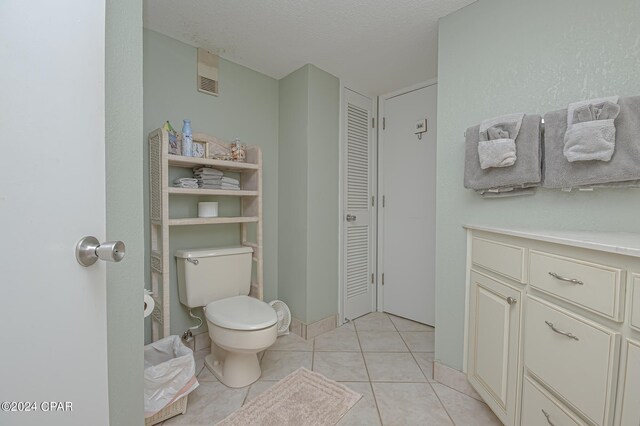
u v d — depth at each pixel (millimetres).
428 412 1285
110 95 680
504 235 1100
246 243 2002
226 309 1517
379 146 2600
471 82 1396
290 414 1264
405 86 2402
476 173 1300
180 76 1747
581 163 1011
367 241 2570
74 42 480
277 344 1968
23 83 393
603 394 685
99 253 493
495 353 1132
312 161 2068
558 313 827
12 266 379
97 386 525
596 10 1062
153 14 1500
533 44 1209
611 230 1024
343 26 1604
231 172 2020
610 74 1035
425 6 1426
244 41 1756
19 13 388
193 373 1296
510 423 1027
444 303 1513
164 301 1472
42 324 418
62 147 455
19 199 388
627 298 649
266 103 2209
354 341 2021
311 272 2080
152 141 1560
